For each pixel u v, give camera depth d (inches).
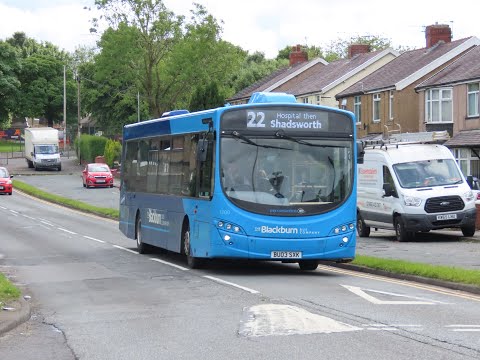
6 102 4328.3
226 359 360.8
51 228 1366.9
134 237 959.6
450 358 353.7
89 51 4478.3
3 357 379.6
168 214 816.3
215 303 533.0
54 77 4566.9
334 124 706.2
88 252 964.0
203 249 706.8
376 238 1192.8
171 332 433.1
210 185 692.1
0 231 1302.9
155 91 3115.2
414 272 666.8
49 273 751.1
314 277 690.2
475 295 567.5
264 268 775.1
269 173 688.4
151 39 3024.1
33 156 3272.6
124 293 600.4
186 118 768.3
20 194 2314.2
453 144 1717.5
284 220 682.8
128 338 420.8
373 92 2206.0
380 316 466.6
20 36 5403.5
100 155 3403.1
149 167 894.4
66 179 2851.9
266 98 723.4
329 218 692.1
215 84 2273.6
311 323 442.0
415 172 1128.8
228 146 686.5
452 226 1093.8
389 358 354.6
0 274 660.7
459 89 1817.2
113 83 3085.6
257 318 461.1
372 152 1197.7
